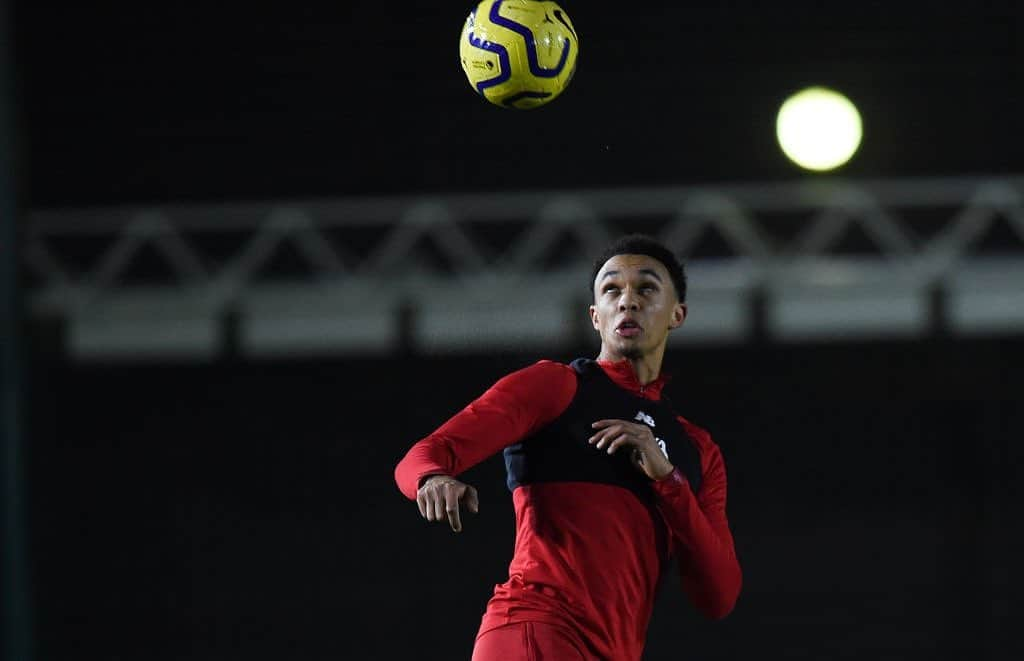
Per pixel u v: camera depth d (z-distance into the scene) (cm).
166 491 5662
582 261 5459
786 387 5594
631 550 1280
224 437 5703
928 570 5434
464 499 1141
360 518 5591
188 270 5431
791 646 5319
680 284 1436
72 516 5609
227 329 5266
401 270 5444
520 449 1303
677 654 5212
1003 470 5491
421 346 5319
